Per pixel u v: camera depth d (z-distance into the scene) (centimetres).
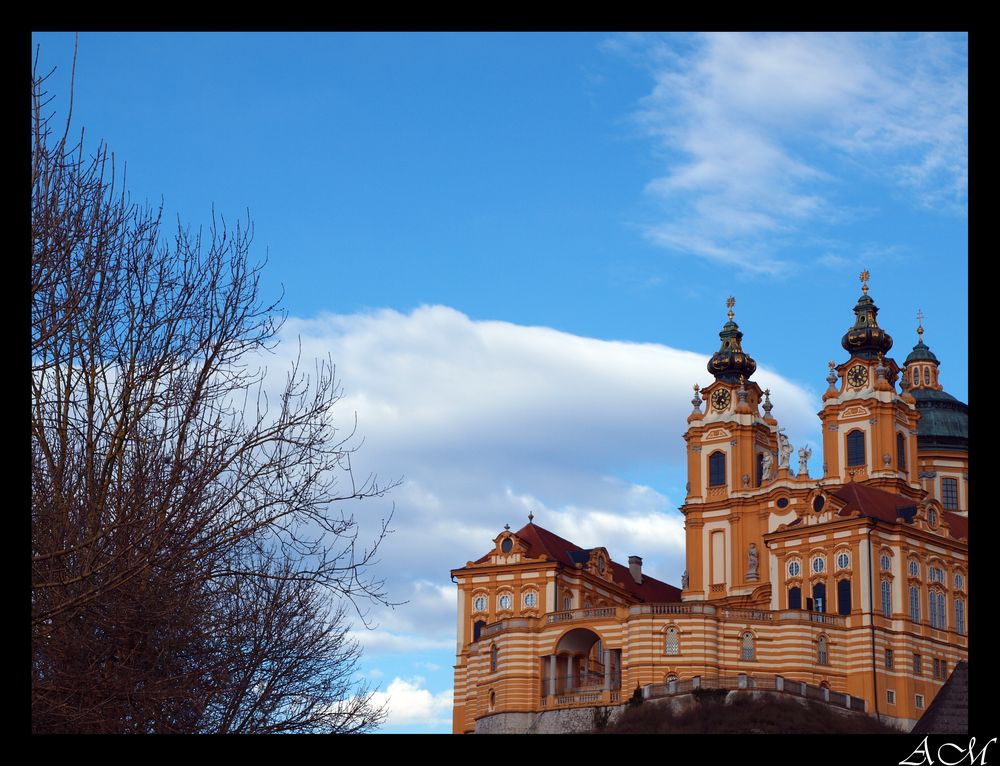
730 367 16275
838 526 12775
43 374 4203
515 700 12381
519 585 14075
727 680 11406
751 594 14825
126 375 4256
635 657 11969
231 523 4388
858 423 15038
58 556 3903
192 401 4291
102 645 4169
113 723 4125
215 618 4656
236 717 4634
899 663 12388
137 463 4197
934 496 16788
